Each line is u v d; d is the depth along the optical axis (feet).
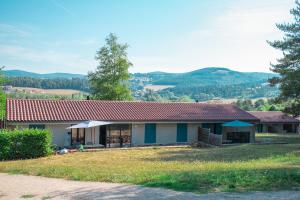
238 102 428.97
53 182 52.47
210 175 50.67
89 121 111.14
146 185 46.42
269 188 43.09
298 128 226.79
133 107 133.49
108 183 49.88
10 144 89.15
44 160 85.71
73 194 42.63
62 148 110.32
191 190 42.55
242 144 127.85
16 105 115.34
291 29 136.67
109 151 106.63
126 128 122.72
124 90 200.75
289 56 136.87
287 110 136.26
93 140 118.11
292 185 44.60
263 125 221.66
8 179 56.49
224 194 40.09
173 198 38.58
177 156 91.56
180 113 134.10
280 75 145.59
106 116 119.34
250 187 43.62
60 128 112.78
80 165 73.82
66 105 124.06
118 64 201.87
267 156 87.92
